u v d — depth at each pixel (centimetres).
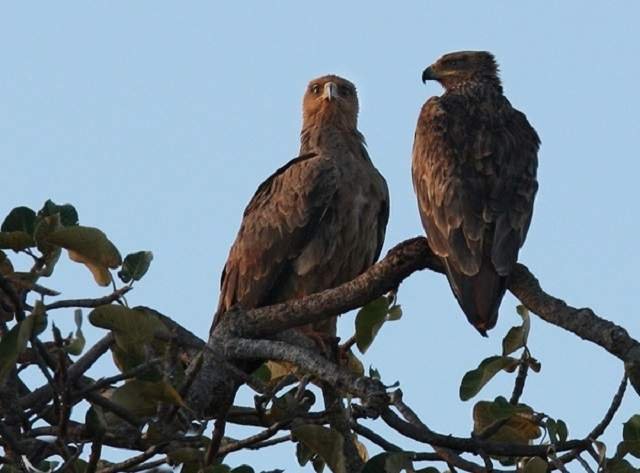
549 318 1065
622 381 984
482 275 1215
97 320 948
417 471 937
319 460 1174
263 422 1080
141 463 1003
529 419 1112
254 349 1098
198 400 1110
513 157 1380
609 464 986
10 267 1016
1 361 869
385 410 1020
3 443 1020
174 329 1210
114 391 941
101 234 998
